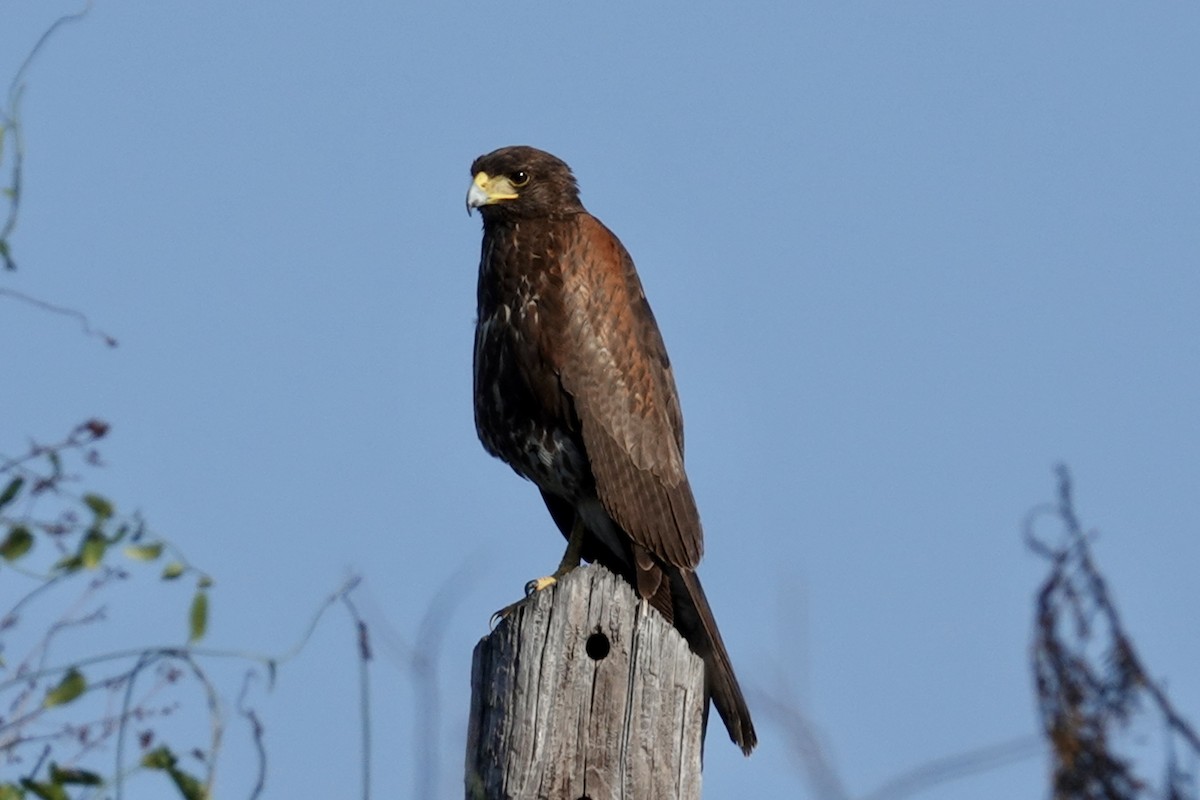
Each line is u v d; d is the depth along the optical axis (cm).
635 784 1026
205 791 764
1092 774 803
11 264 832
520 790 1020
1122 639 825
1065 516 859
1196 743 805
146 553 773
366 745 781
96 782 756
